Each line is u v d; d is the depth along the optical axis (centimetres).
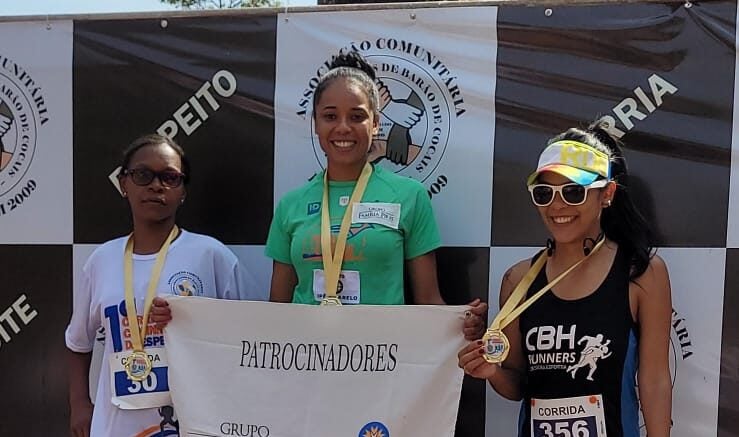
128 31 252
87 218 255
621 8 227
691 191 224
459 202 237
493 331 180
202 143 250
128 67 252
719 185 222
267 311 205
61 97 255
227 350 207
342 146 200
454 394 195
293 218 210
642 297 175
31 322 259
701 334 225
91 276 218
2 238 259
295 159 245
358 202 204
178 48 250
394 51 239
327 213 205
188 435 203
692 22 222
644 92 226
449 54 236
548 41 231
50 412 259
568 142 181
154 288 209
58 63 254
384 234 198
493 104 234
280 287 216
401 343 199
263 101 246
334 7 241
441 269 238
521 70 233
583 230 179
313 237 204
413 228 204
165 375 209
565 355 177
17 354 260
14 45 256
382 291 200
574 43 230
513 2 232
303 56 244
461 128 236
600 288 178
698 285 225
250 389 205
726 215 222
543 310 181
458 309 195
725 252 223
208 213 251
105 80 253
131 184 213
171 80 250
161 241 218
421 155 238
